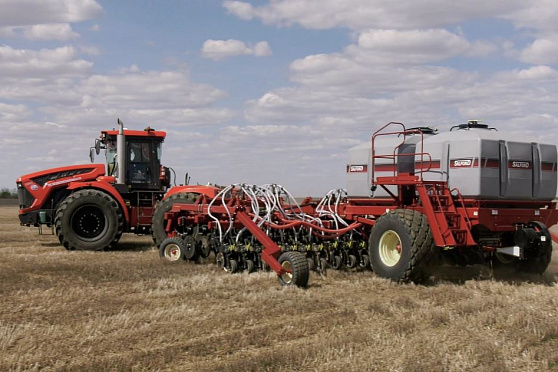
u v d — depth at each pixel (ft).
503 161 29.55
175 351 17.04
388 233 29.66
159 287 26.63
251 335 18.54
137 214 45.47
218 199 36.42
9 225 70.59
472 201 28.99
